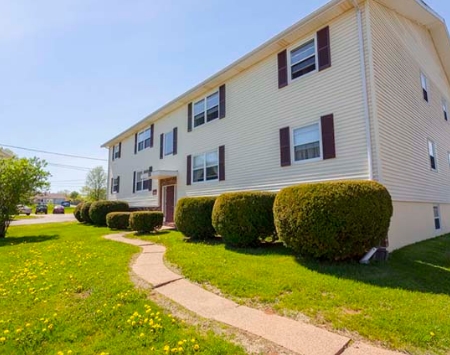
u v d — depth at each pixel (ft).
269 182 29.19
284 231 18.80
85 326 10.22
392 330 9.62
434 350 8.59
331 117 24.26
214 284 14.65
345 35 24.12
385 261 18.60
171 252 21.95
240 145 33.19
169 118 48.06
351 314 10.98
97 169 153.79
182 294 13.50
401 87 27.27
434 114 36.11
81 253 22.90
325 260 18.31
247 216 22.88
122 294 13.19
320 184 17.89
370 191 17.22
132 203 57.57
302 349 8.64
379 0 25.23
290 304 11.96
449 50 39.73
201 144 39.70
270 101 30.04
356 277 15.14
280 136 28.48
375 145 21.36
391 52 26.21
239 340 9.27
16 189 36.86
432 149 33.88
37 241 31.58
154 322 10.37
